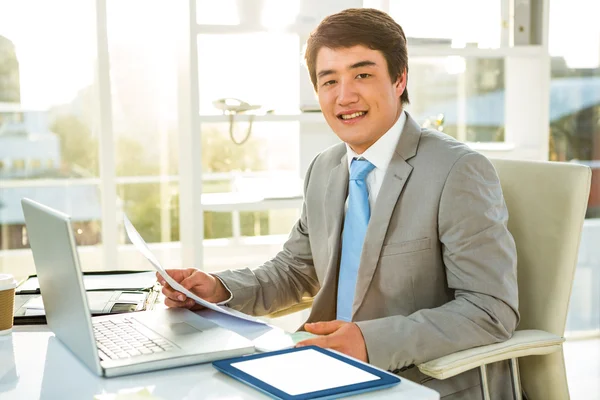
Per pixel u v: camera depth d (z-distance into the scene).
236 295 1.79
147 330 1.37
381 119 1.74
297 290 1.98
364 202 1.77
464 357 1.46
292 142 3.43
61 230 1.13
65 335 1.32
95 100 3.18
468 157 1.67
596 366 3.44
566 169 1.73
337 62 1.73
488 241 1.60
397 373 1.58
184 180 3.15
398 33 1.77
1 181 3.12
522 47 3.29
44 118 3.14
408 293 1.68
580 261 3.79
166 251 3.37
